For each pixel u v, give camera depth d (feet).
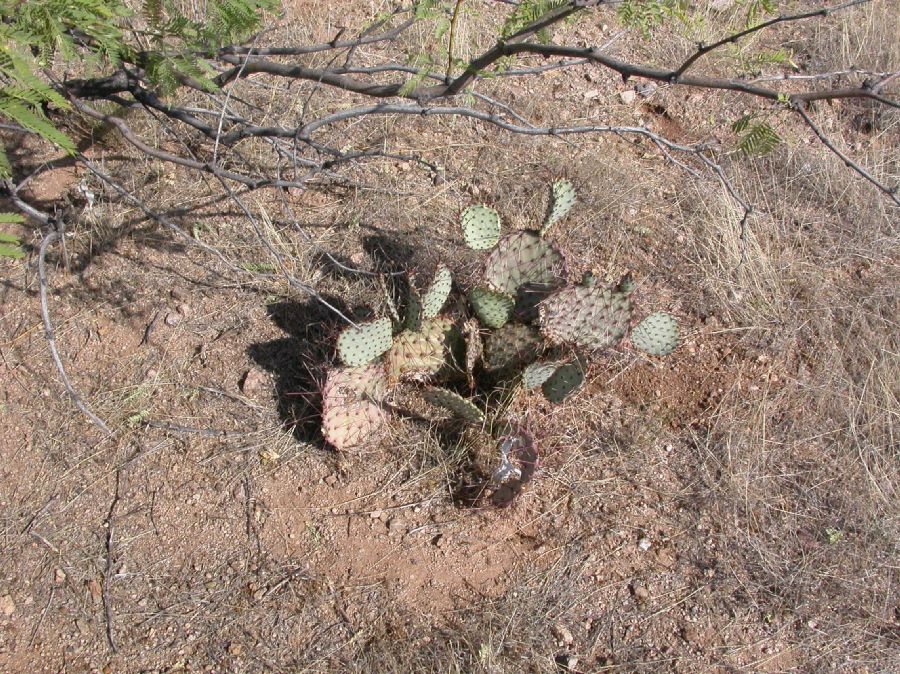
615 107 7.35
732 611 4.73
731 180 6.66
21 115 3.14
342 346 4.85
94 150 6.36
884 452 5.31
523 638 4.58
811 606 4.74
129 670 4.48
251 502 5.05
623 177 6.74
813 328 5.92
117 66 4.10
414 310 5.13
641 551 4.94
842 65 7.68
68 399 5.35
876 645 4.62
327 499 5.09
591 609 4.73
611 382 5.60
